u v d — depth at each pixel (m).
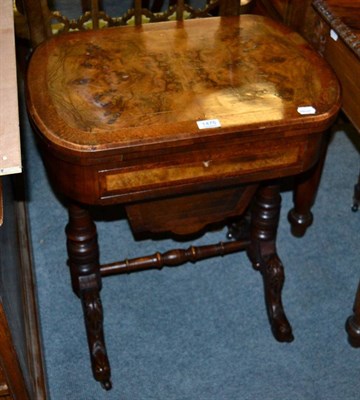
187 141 0.92
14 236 1.28
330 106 0.98
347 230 1.66
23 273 1.36
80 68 1.05
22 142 1.82
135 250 1.58
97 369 1.23
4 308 0.84
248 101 0.99
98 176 0.93
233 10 1.33
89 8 1.41
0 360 0.91
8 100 0.83
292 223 1.60
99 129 0.91
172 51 1.11
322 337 1.38
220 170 0.99
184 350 1.34
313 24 1.29
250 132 0.94
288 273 1.52
